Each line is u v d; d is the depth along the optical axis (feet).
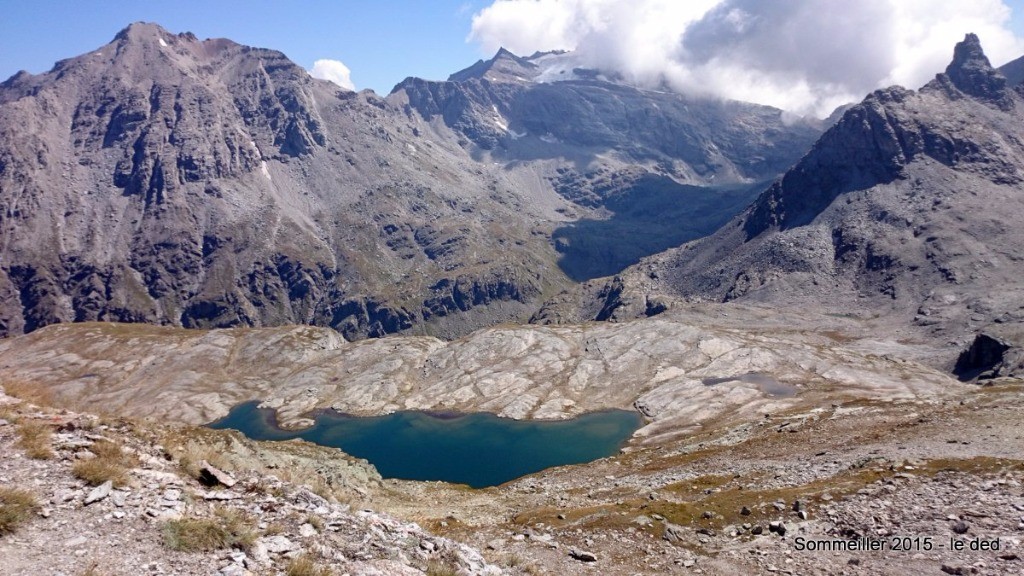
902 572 75.00
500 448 580.30
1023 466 113.29
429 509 190.90
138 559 43.27
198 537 48.29
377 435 652.89
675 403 648.79
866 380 638.94
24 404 68.74
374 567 54.34
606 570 90.94
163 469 61.62
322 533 58.13
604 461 339.36
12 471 50.31
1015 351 635.25
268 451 162.30
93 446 59.88
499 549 102.47
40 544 41.88
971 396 257.96
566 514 139.03
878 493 112.78
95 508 48.60
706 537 109.81
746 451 228.02
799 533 100.68
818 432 230.89
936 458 137.28
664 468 245.65
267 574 46.68
